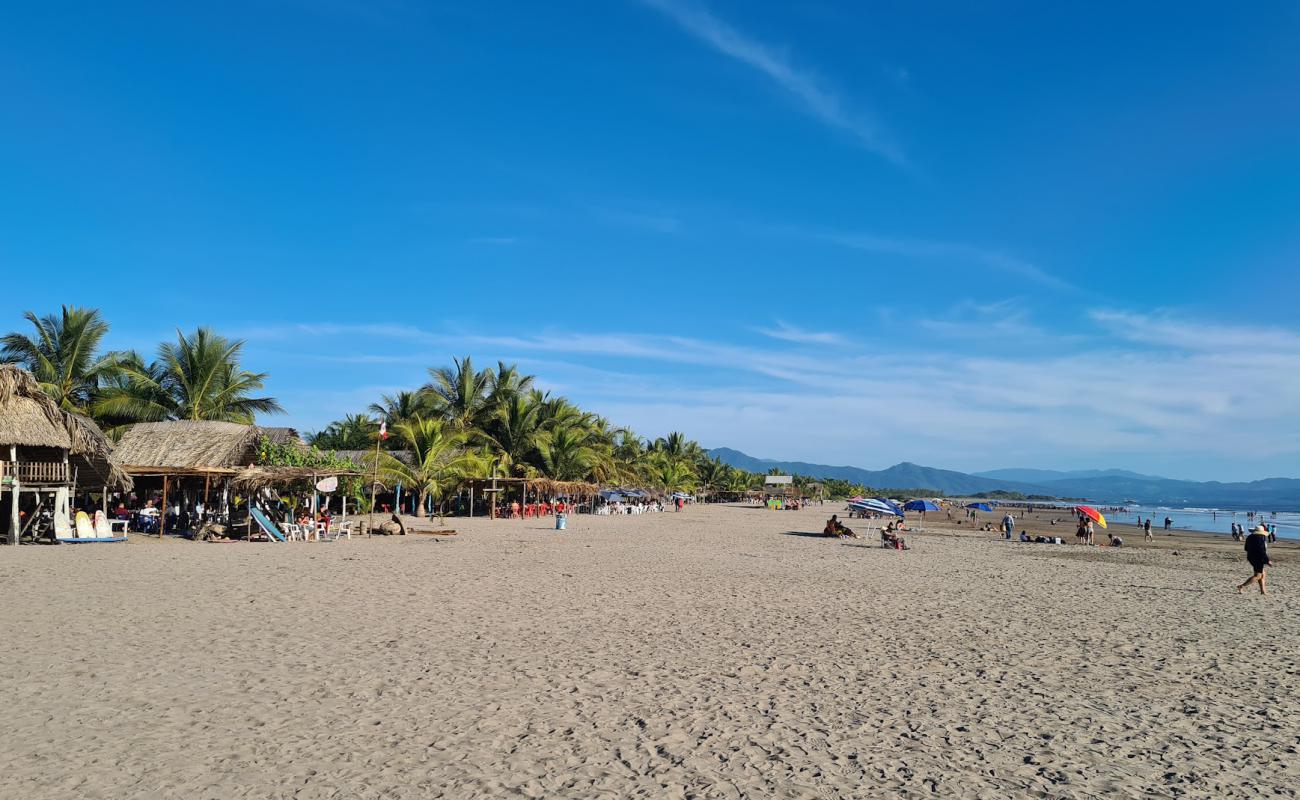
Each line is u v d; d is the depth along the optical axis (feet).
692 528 146.41
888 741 23.47
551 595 50.85
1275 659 36.81
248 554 74.33
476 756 21.20
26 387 80.84
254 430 102.32
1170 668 34.27
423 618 41.09
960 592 59.11
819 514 265.75
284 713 24.41
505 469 165.27
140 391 125.70
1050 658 35.60
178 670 29.12
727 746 22.66
